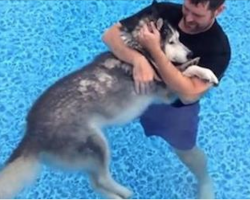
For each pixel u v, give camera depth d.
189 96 2.85
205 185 3.69
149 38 2.78
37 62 4.48
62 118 2.95
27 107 4.18
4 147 3.92
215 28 2.91
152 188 3.79
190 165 3.59
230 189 3.78
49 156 2.97
